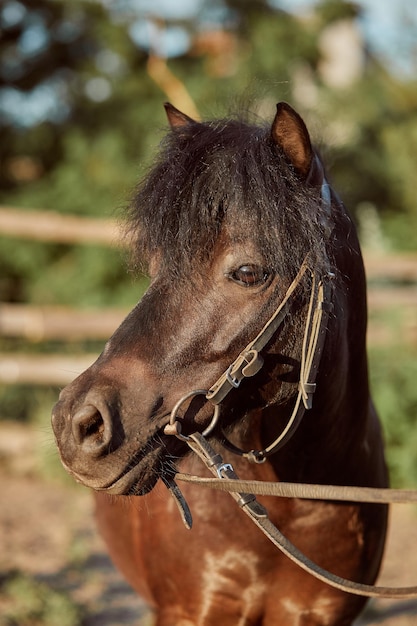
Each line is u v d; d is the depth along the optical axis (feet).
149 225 6.12
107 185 34.96
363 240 33.99
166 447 6.11
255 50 40.16
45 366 20.74
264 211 5.88
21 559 15.08
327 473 7.33
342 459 7.39
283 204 6.00
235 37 42.11
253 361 6.05
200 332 6.03
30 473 21.09
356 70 49.67
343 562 7.45
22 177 40.68
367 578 7.81
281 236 5.92
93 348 24.93
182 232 5.90
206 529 7.41
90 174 35.86
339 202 7.09
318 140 8.71
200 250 5.94
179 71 38.63
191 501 7.47
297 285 6.12
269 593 7.47
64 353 24.63
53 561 15.12
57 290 32.55
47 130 39.68
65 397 5.91
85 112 40.11
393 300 22.49
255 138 6.28
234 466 7.33
